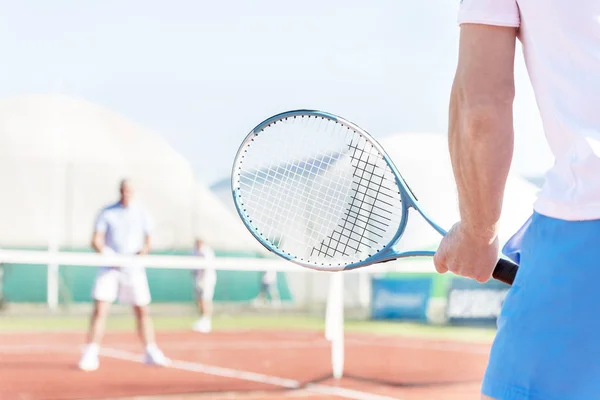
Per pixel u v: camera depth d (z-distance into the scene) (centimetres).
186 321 2022
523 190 1560
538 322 189
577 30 188
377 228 352
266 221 367
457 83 202
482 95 197
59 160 2506
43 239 2472
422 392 894
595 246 185
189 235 2398
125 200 1014
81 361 1012
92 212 2522
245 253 2398
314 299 2342
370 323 2042
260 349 1341
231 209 2486
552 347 186
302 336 1633
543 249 193
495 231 215
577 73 188
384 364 1154
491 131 197
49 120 2545
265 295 2303
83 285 2234
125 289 1025
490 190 204
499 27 197
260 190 368
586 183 186
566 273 187
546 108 194
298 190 364
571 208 188
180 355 1234
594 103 186
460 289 2028
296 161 363
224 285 2288
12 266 2159
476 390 924
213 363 1129
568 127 189
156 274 2286
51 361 1131
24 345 1377
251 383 925
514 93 199
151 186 2445
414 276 2092
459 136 204
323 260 358
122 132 2573
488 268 226
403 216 331
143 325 1040
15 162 2488
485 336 1747
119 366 1078
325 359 1200
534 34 194
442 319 2047
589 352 183
